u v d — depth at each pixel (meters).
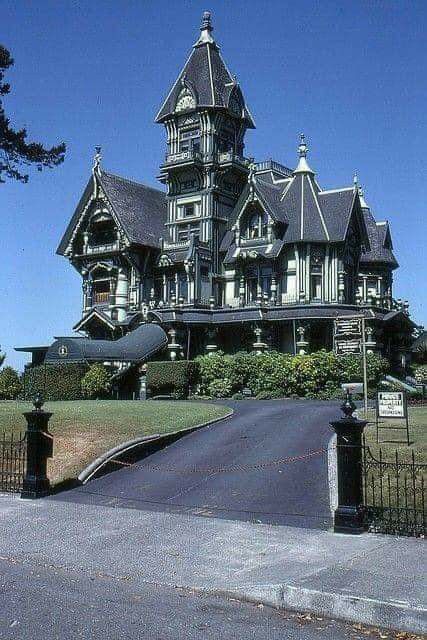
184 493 17.33
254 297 53.81
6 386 44.25
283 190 56.19
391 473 16.19
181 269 55.44
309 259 51.47
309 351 49.97
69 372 43.81
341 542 12.46
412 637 8.36
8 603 9.31
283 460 19.56
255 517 14.88
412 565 10.70
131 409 29.05
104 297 59.06
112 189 58.44
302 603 9.33
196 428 25.12
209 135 56.94
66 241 60.34
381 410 20.12
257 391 44.28
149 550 12.35
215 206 56.62
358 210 54.22
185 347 52.25
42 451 17.72
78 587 10.23
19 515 15.42
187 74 58.44
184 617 8.93
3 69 29.75
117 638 8.04
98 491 18.00
